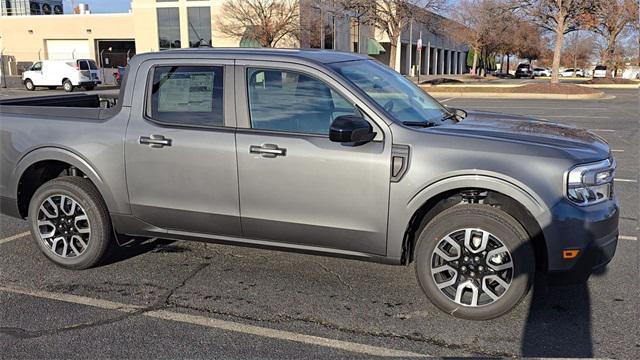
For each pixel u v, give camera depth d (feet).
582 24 103.71
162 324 12.82
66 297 14.30
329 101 13.58
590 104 73.82
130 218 15.34
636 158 32.81
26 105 18.08
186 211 14.71
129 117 15.11
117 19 172.65
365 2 102.58
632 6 113.60
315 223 13.62
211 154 14.16
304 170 13.42
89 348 11.76
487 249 12.52
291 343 11.95
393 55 106.83
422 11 106.42
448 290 13.03
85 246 15.80
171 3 150.61
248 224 14.26
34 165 16.30
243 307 13.65
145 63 15.16
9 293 14.56
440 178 12.51
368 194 13.03
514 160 12.23
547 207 11.96
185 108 14.71
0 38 182.19
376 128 13.10
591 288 14.52
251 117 14.16
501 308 12.55
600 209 12.28
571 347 11.71
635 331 12.34
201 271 15.90
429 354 11.50
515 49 228.84
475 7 172.96
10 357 11.39
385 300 13.96
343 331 12.45
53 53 180.04
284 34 124.67
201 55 14.73
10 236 19.29
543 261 12.59
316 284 14.94
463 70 295.48
